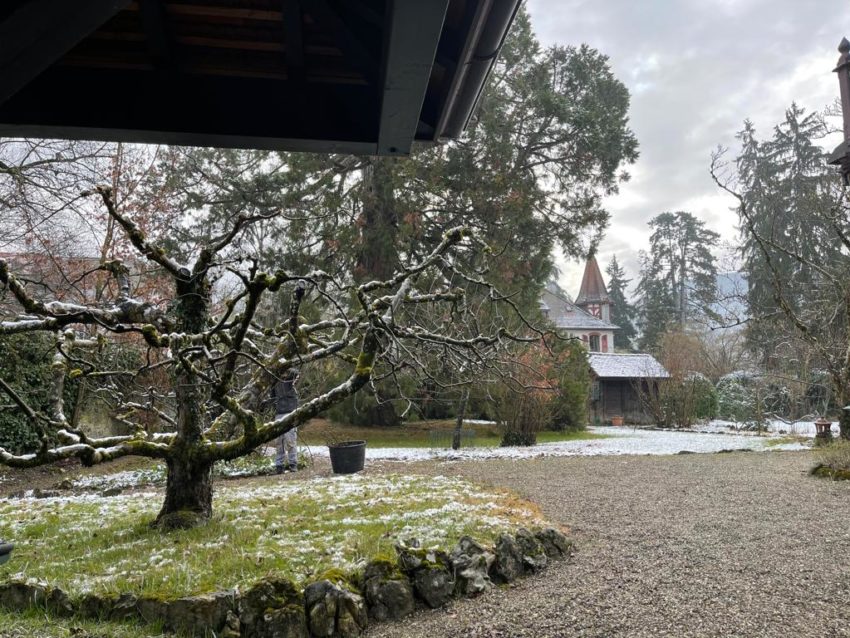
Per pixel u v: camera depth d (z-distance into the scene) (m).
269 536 5.02
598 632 3.51
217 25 2.60
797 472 9.37
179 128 2.79
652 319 46.09
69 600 3.81
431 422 19.09
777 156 30.27
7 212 10.20
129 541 5.07
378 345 5.76
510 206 16.30
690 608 3.81
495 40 2.23
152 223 14.52
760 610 3.76
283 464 10.40
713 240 45.38
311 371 12.27
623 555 4.95
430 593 4.02
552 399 15.25
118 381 8.38
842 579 4.30
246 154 16.92
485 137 16.48
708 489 7.96
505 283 16.00
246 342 6.67
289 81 2.87
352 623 3.67
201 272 5.50
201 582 3.90
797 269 24.86
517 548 4.56
